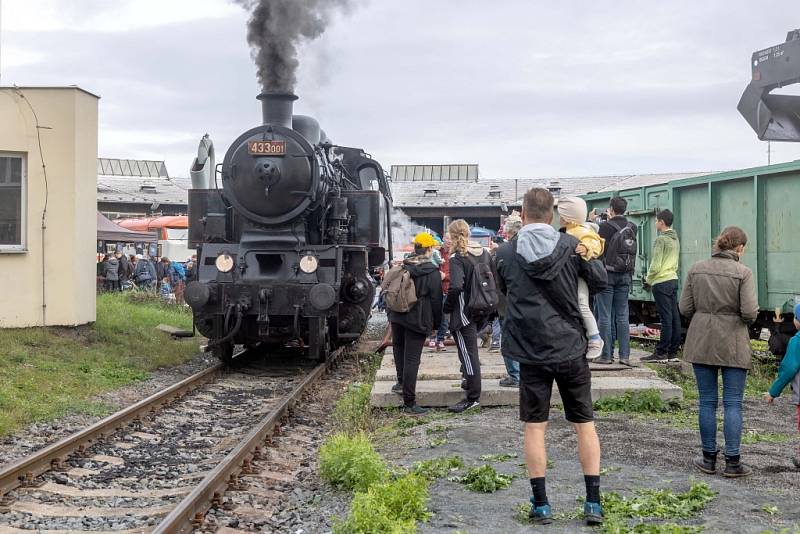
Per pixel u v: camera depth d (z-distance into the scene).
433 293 8.72
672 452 6.88
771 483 5.94
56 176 13.79
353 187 15.51
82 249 14.15
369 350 15.72
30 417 8.54
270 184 12.44
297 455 7.58
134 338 14.37
